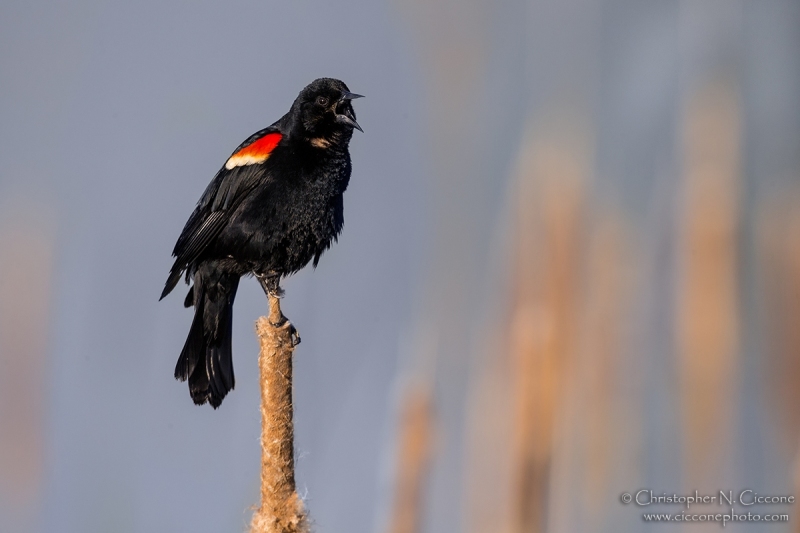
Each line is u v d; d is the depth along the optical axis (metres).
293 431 7.11
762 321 11.75
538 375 9.02
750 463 11.31
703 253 10.59
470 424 10.79
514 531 8.75
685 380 10.57
